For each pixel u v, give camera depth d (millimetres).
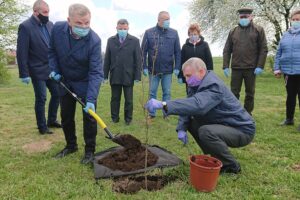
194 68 3777
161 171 3945
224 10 19812
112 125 6445
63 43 4117
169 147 5035
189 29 6652
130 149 4266
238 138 3943
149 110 3584
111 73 6520
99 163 4102
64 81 4336
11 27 15742
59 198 3391
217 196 3416
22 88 13906
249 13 6367
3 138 5598
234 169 3926
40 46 5484
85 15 3898
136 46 6496
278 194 3506
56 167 4188
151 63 6738
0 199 3336
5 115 7469
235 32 6566
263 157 4570
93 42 4125
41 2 5480
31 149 5020
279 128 6109
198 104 3613
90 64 4156
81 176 3924
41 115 5738
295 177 3832
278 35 17562
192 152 4812
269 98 9992
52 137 5641
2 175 3939
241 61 6480
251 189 3582
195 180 3508
